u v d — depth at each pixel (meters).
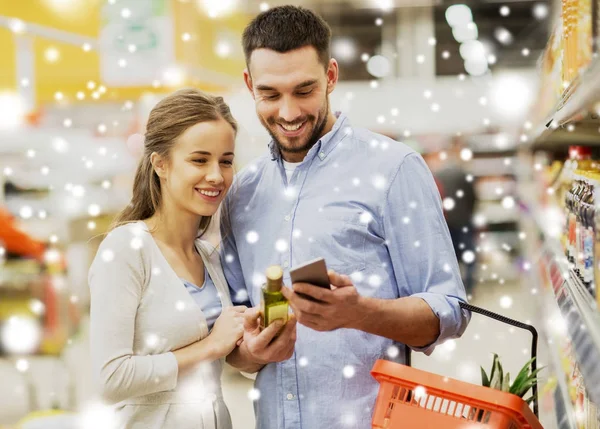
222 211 2.37
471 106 9.29
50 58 5.66
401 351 2.17
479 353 5.33
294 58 2.02
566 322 2.17
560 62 2.98
